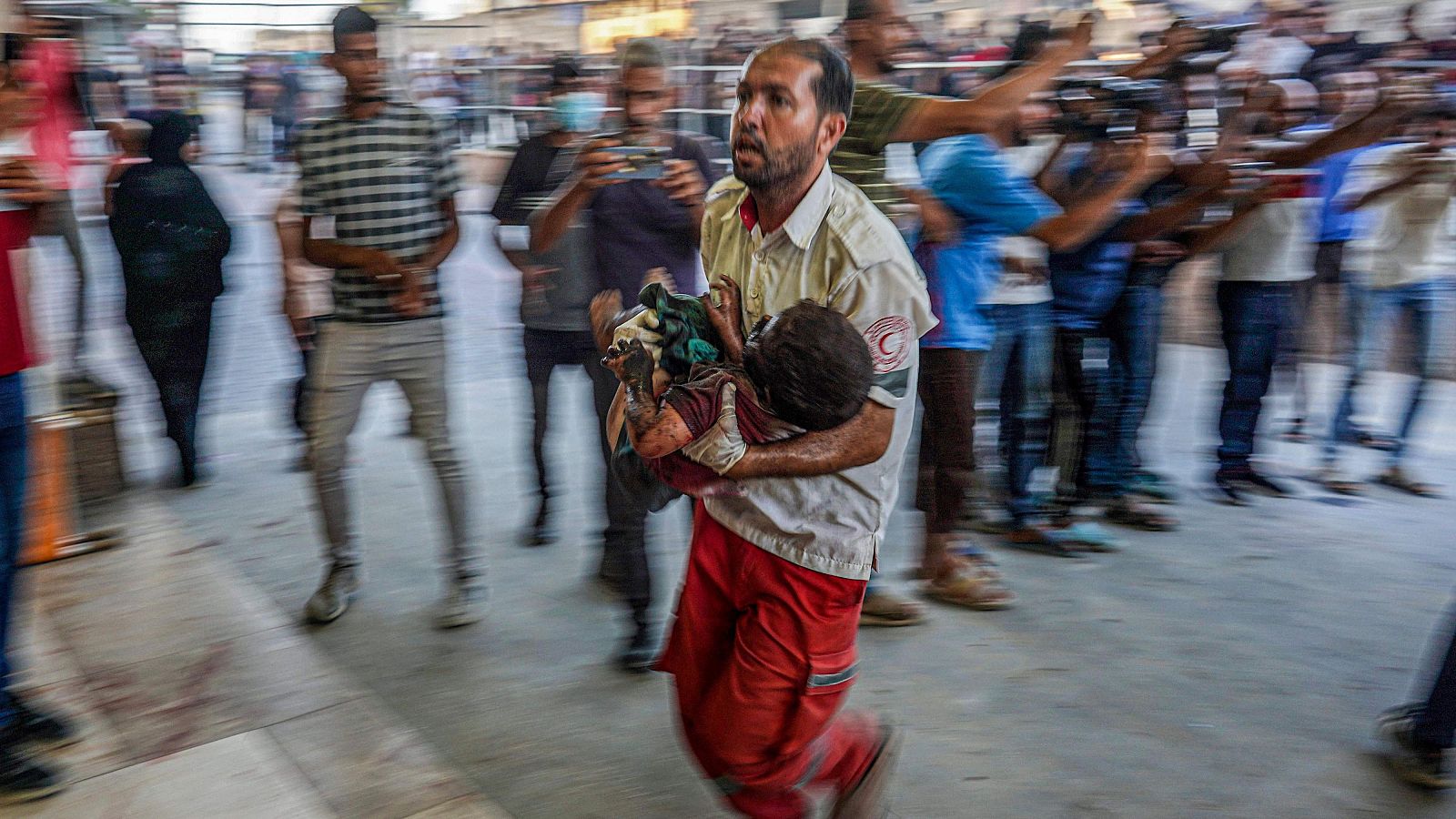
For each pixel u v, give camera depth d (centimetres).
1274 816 255
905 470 505
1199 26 423
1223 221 412
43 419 385
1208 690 312
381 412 589
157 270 444
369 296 333
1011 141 388
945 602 369
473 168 1330
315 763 274
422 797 260
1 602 261
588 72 383
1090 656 332
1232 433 468
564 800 261
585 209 353
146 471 495
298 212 333
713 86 919
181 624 348
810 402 181
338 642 339
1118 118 379
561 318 374
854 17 305
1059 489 426
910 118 290
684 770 274
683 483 191
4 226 254
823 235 186
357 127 322
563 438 545
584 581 387
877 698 307
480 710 301
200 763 272
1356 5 925
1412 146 448
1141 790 265
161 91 701
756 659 197
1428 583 385
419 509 452
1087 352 414
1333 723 295
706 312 199
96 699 302
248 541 415
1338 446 532
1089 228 340
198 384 468
